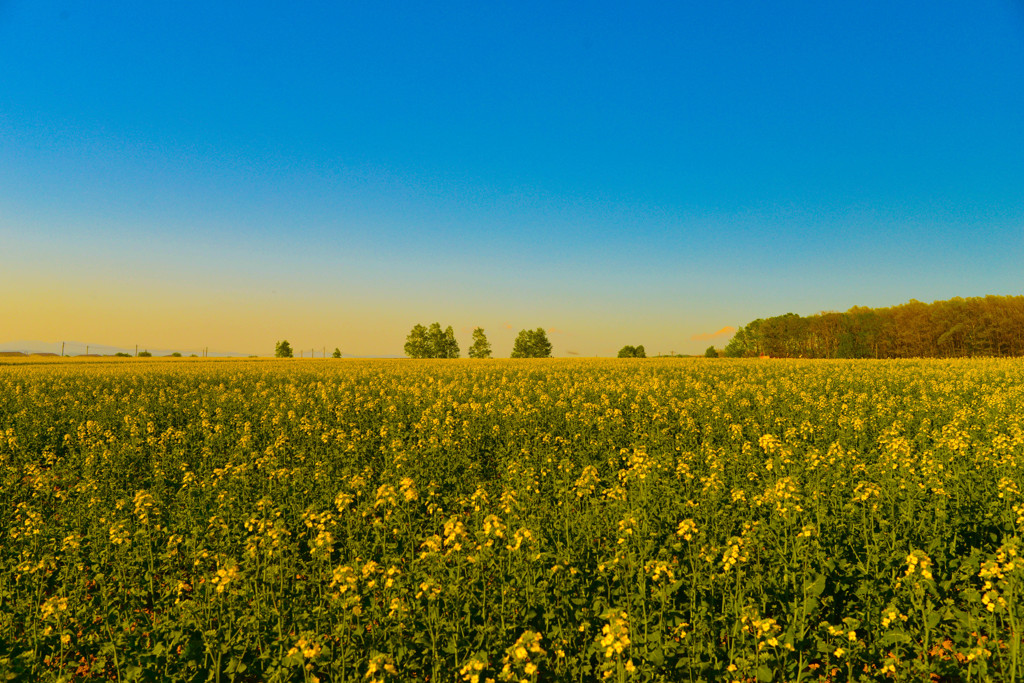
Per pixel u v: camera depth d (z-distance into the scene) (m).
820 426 17.05
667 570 6.51
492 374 39.91
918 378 31.75
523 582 7.10
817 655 6.13
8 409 23.27
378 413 22.14
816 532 7.25
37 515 9.34
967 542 8.45
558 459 14.09
